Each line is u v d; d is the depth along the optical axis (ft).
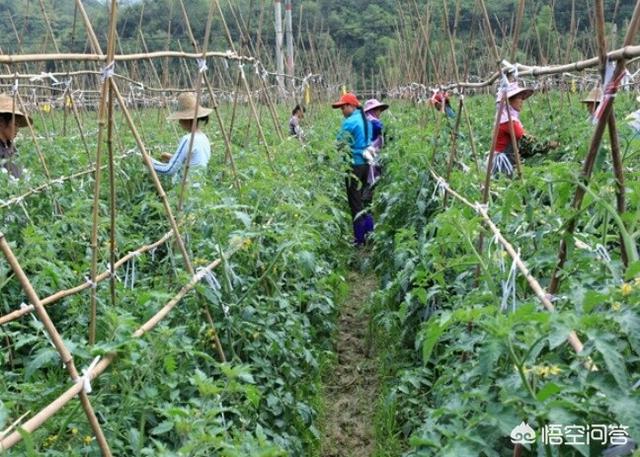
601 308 7.98
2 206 15.37
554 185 10.96
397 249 16.97
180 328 10.14
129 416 9.46
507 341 6.78
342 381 17.29
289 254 14.90
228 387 8.72
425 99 32.71
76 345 8.43
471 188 15.92
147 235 18.86
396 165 24.27
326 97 72.08
